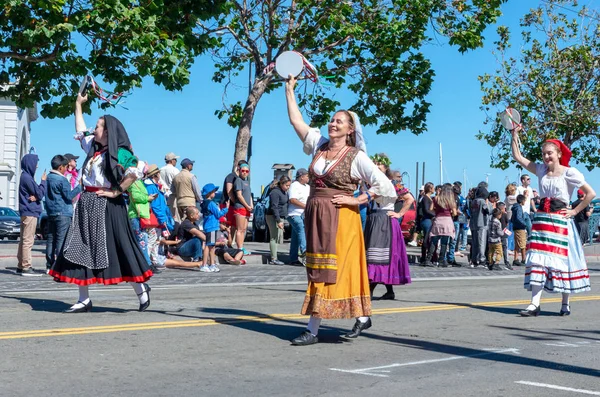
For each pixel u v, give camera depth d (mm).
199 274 14398
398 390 4926
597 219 30422
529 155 30453
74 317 7691
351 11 20406
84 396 4609
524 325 8141
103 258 7750
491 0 21859
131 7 16250
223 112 22719
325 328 7441
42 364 5465
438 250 19031
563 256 8914
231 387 4922
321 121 22531
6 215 34250
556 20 30031
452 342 6855
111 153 7633
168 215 15664
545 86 30188
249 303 9414
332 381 5152
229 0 19469
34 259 15930
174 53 16562
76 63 16422
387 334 7219
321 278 6477
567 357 6270
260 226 26312
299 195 17266
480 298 10828
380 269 10133
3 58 16797
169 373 5281
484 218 18828
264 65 20750
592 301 10797
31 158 13578
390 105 22531
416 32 21672
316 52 21188
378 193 6469
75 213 7840
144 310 8250
